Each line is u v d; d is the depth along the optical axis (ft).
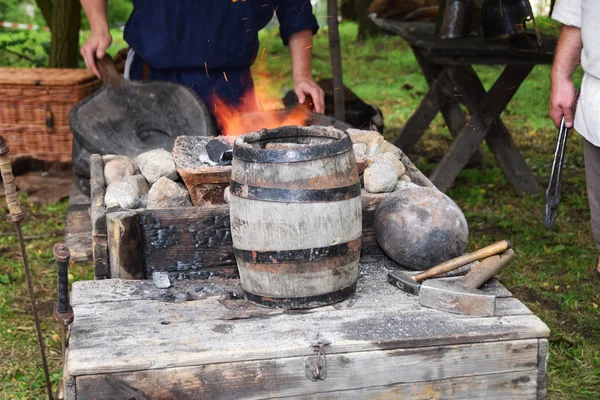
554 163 10.38
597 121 9.63
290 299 7.61
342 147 7.45
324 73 33.81
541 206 17.58
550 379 10.65
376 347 7.01
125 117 13.03
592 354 11.24
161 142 13.06
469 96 17.52
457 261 8.15
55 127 18.63
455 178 19.04
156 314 7.59
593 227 10.65
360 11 40.37
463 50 15.92
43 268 14.42
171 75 13.98
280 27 14.15
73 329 7.26
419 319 7.45
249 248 7.52
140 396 6.75
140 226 8.41
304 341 7.00
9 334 11.88
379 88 31.32
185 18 13.55
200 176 8.84
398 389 7.16
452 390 7.25
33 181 18.38
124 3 42.70
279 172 7.23
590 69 9.68
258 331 7.21
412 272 8.50
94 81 19.17
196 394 6.84
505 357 7.27
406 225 8.39
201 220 8.50
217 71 14.03
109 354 6.79
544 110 27.32
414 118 19.24
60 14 23.36
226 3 13.55
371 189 9.07
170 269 8.55
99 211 8.58
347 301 7.86
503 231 16.08
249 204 7.37
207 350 6.86
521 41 15.99
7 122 18.56
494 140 18.08
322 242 7.43
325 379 7.01
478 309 7.50
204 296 8.07
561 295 13.08
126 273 8.40
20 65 31.73
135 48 13.87
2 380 10.75
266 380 6.92
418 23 19.70
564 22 10.09
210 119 13.24
